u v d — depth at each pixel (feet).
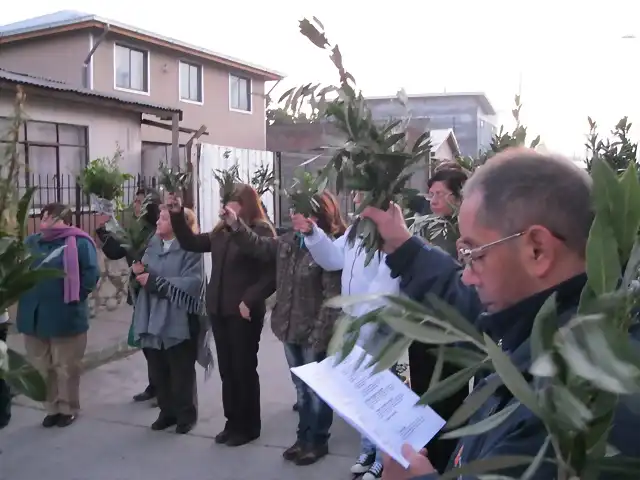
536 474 2.63
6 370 3.85
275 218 34.40
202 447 14.48
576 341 2.16
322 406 13.46
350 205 6.25
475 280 3.89
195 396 15.53
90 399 17.80
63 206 15.14
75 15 55.52
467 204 3.91
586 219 3.61
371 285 10.88
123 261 29.99
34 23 55.01
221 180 14.61
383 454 4.91
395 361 2.97
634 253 2.43
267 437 14.94
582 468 2.34
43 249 14.88
